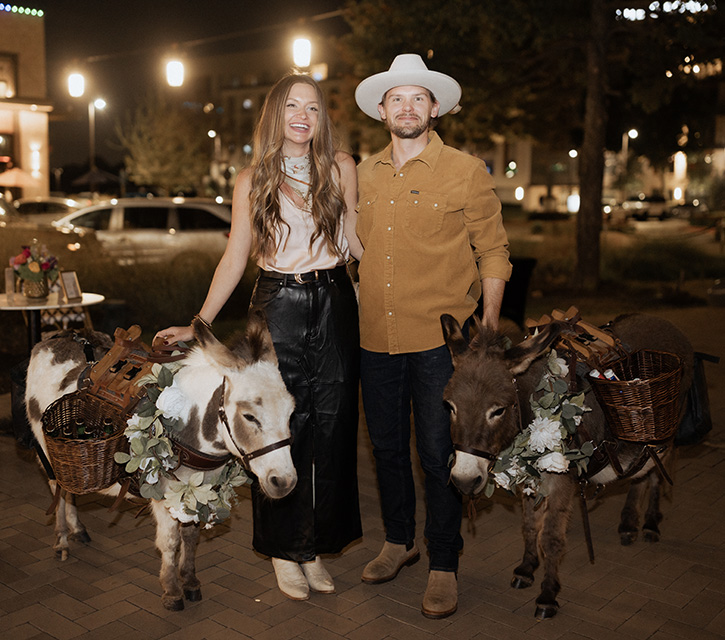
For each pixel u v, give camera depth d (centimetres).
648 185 5841
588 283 1557
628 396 348
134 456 323
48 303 708
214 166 6044
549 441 331
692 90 2123
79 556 430
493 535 461
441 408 369
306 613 371
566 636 350
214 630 354
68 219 1482
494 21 1461
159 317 1157
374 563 405
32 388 395
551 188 5703
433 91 365
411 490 408
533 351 322
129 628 355
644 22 1483
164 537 357
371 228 371
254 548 386
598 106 1538
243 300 1249
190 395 335
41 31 2356
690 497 518
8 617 364
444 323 337
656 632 353
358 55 1641
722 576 408
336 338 370
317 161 362
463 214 364
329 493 378
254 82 6794
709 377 852
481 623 361
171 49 1677
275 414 303
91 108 3947
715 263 1891
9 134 2311
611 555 433
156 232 1453
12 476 555
